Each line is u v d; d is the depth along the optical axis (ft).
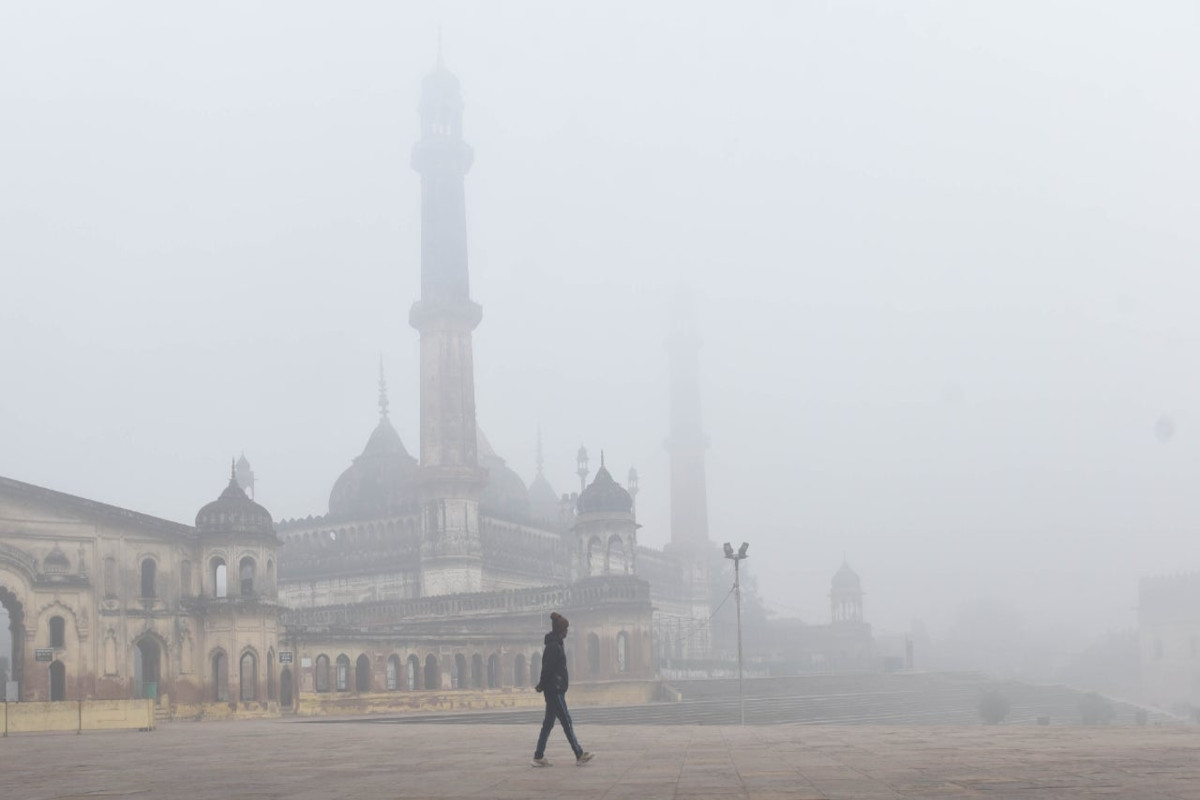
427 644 257.34
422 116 369.91
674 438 542.57
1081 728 99.60
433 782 55.88
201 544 223.71
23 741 118.32
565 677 65.87
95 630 208.03
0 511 202.08
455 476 340.59
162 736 128.88
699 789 48.73
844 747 76.54
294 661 228.63
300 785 56.49
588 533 290.76
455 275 355.15
